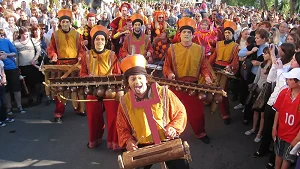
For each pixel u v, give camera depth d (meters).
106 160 4.38
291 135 3.29
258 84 4.88
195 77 4.57
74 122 5.68
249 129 5.37
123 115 2.81
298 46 4.38
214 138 5.04
